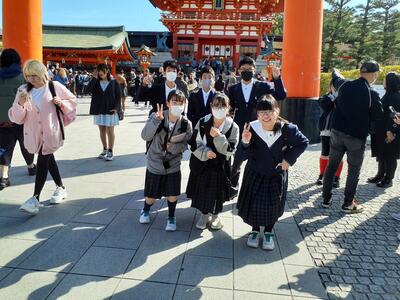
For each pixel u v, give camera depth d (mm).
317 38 9219
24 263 3252
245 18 38062
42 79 4164
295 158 3549
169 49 42344
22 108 4082
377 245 3912
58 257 3373
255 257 3545
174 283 3045
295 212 4816
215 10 38125
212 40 40312
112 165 6703
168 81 5156
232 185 4625
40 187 4277
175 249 3625
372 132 5875
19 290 2865
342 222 4523
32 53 8398
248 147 3617
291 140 3539
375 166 7602
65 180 5691
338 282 3174
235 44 39094
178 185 4023
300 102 9406
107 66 6801
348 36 35094
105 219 4270
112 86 6785
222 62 39312
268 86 5027
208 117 3857
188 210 4695
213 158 3869
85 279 3047
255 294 2947
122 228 4047
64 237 3771
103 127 6980
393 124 5715
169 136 3898
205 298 2865
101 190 5281
